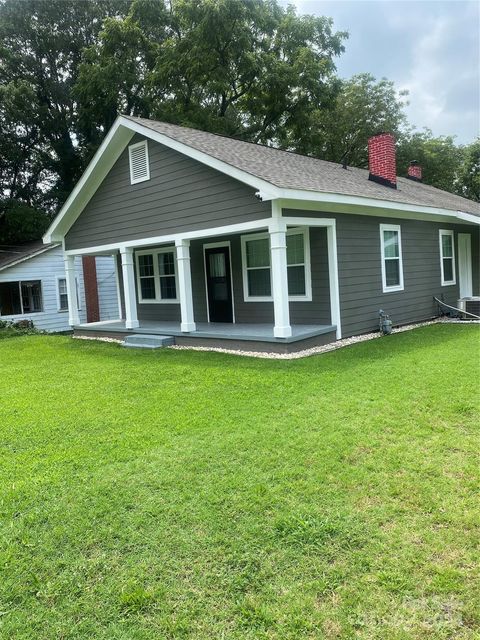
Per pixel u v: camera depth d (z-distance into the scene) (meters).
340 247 9.45
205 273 12.13
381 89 29.11
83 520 3.00
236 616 2.16
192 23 21.08
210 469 3.62
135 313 11.59
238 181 8.72
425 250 12.34
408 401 4.99
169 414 5.09
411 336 9.53
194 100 23.61
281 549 2.60
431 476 3.31
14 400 6.11
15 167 24.12
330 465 3.56
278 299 8.26
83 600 2.31
